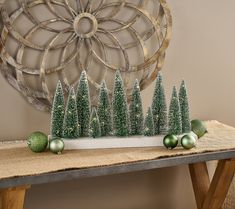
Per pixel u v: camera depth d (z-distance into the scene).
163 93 1.53
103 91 1.51
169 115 1.53
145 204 1.96
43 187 1.78
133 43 1.78
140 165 1.36
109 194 1.89
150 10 1.79
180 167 1.99
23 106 1.66
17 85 1.62
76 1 1.66
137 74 1.82
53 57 1.67
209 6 1.90
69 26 1.67
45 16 1.63
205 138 1.62
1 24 1.57
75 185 1.83
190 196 2.03
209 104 1.98
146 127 1.51
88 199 1.86
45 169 1.27
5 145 1.55
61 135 1.48
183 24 1.86
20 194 1.26
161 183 1.97
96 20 1.69
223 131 1.73
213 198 1.66
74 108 1.46
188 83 1.92
